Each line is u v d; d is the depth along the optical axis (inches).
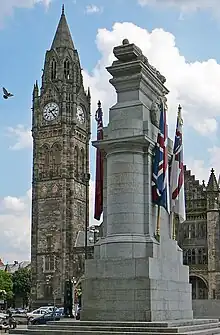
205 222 4975.4
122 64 1451.8
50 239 5723.4
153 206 1409.9
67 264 5600.4
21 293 7199.8
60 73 6107.3
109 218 1391.5
